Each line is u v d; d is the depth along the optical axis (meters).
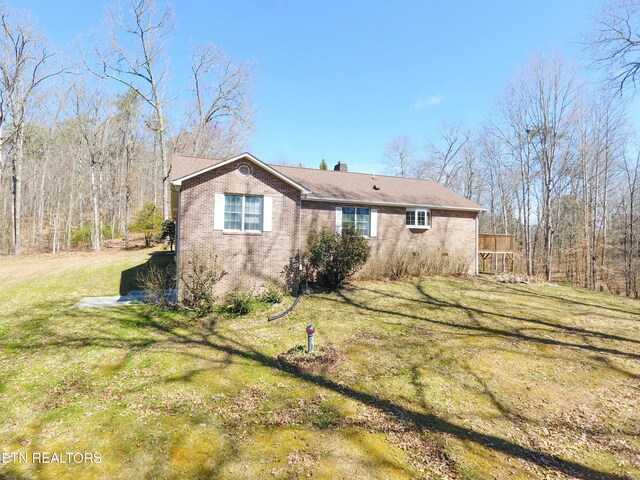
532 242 32.44
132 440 4.43
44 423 4.75
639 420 5.33
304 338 8.45
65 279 14.47
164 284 11.09
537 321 10.39
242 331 8.87
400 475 3.94
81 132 26.94
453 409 5.48
